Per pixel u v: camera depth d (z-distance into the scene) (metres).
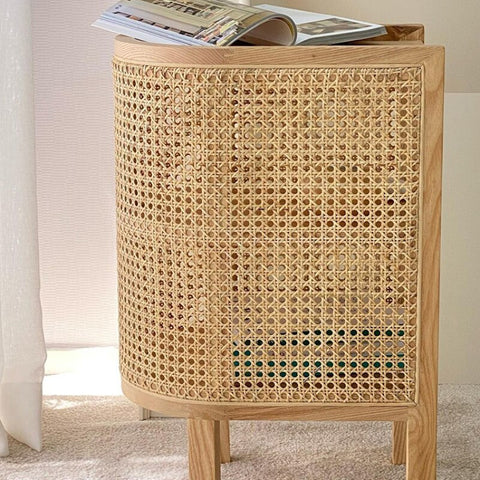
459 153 1.79
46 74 1.82
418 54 1.14
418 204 1.17
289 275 1.19
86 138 1.85
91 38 1.80
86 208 1.87
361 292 1.19
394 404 1.21
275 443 1.64
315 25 1.34
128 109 1.21
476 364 1.86
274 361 1.21
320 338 1.20
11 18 1.52
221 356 1.21
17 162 1.57
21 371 1.61
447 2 1.82
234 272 1.19
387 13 1.82
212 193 1.17
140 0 1.29
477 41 1.83
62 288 1.91
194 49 1.15
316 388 1.21
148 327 1.24
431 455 1.22
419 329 1.19
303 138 1.16
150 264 1.22
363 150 1.16
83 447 1.63
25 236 1.59
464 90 1.86
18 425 1.63
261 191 1.17
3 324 1.61
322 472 1.53
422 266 1.18
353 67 1.14
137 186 1.22
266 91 1.15
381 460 1.57
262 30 1.26
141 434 1.68
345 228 1.17
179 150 1.18
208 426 1.24
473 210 1.80
